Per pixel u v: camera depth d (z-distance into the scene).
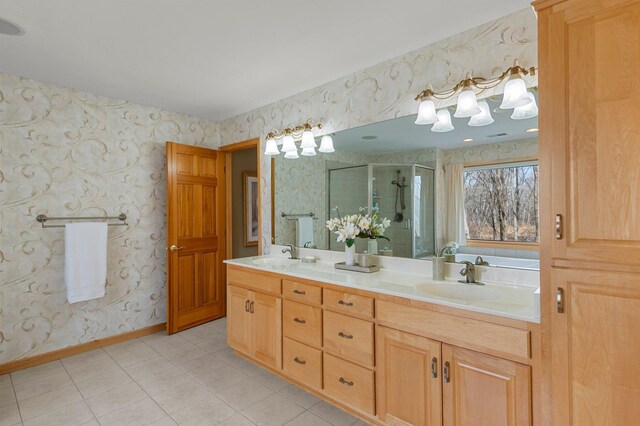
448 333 1.62
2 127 2.66
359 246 2.61
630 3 1.17
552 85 1.32
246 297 2.80
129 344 3.25
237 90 3.08
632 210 1.17
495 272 2.01
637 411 1.17
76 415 2.11
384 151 2.49
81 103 3.07
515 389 1.42
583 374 1.26
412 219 2.35
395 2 1.81
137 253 3.46
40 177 2.84
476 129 2.08
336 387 2.11
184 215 3.60
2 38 2.15
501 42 1.94
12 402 2.26
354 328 2.01
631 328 1.18
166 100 3.35
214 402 2.26
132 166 3.41
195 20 1.97
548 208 1.33
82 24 2.00
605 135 1.22
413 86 2.33
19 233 2.74
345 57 2.44
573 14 1.27
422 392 1.72
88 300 3.12
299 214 3.13
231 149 3.98
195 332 3.56
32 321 2.80
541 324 1.35
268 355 2.59
